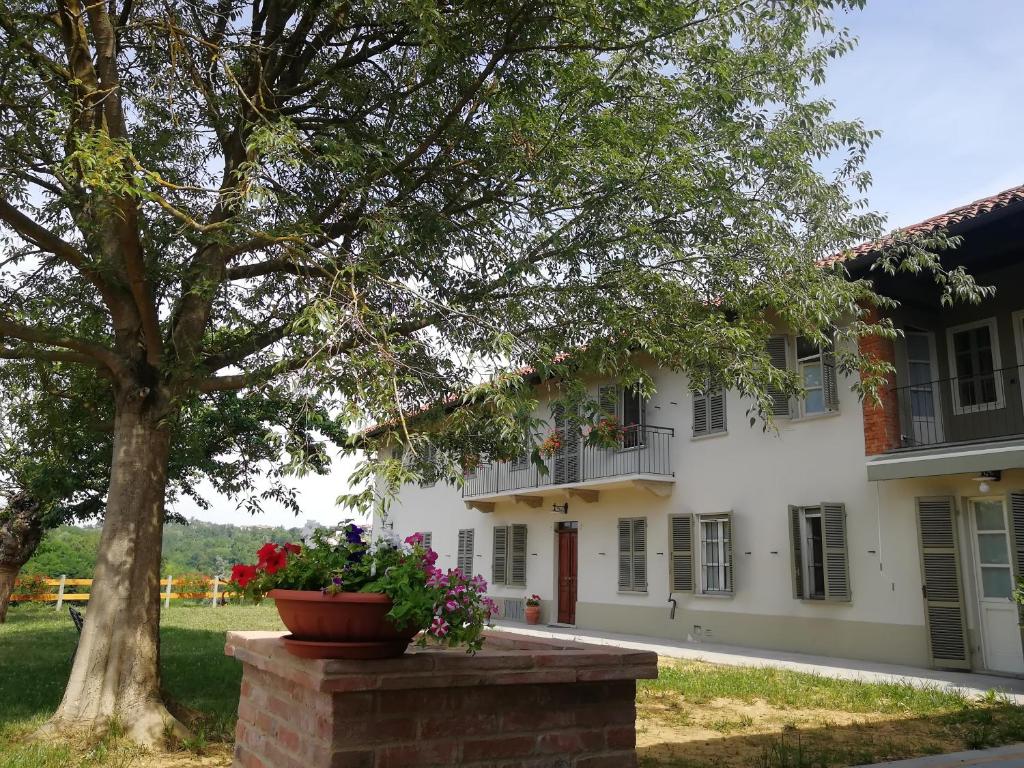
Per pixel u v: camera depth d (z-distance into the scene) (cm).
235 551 4506
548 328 803
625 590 1762
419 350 671
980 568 1177
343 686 268
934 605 1191
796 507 1413
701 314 845
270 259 836
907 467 1183
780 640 1417
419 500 2666
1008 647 1129
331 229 821
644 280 788
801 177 866
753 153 834
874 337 1287
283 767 304
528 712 308
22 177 798
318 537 318
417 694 286
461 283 808
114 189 593
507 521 2205
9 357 774
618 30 696
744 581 1502
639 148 806
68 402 1018
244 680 369
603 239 795
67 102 693
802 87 873
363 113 853
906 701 911
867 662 1259
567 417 771
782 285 847
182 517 1653
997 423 1238
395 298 720
